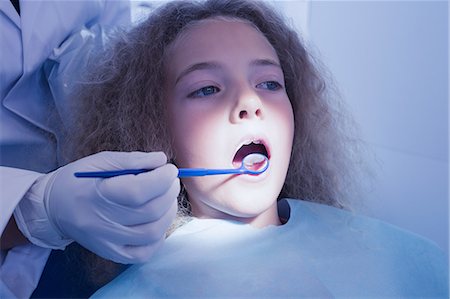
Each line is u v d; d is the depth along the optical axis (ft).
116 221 2.51
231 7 3.47
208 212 3.01
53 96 3.84
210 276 2.61
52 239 2.72
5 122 3.53
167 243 2.85
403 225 4.29
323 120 4.04
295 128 3.86
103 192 2.41
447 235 4.01
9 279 2.81
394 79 4.31
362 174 4.23
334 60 4.63
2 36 3.36
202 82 2.86
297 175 3.92
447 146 4.00
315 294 2.56
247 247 2.79
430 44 4.04
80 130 3.63
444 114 4.00
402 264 2.99
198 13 3.34
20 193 2.56
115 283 2.76
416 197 4.22
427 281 2.97
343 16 4.54
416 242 3.18
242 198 2.77
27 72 3.50
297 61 3.85
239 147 2.75
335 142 4.11
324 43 4.67
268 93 2.97
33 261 2.88
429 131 4.11
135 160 2.49
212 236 2.82
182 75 2.95
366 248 2.98
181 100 2.93
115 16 4.31
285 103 3.02
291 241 2.89
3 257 2.85
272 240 2.86
